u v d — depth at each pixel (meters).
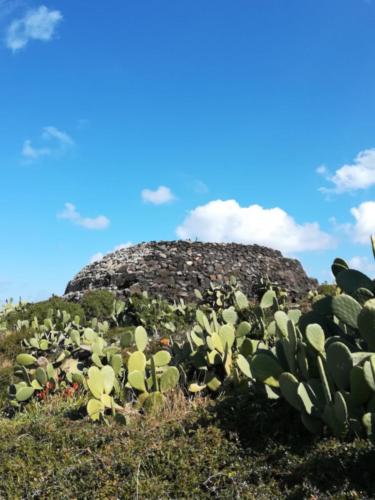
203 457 3.96
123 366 7.16
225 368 5.68
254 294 18.42
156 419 5.00
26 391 7.05
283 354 4.58
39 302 17.97
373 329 3.86
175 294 17.94
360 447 3.47
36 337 11.46
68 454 4.50
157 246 21.59
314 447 3.78
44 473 4.34
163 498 3.64
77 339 9.64
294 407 4.10
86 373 7.61
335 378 3.89
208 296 16.95
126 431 4.73
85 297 16.08
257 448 3.98
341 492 3.14
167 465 3.97
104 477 4.03
